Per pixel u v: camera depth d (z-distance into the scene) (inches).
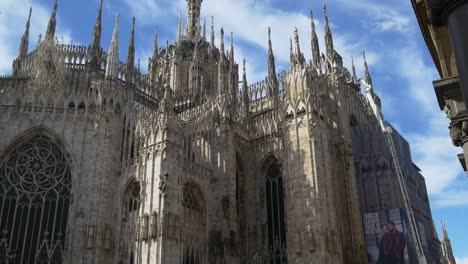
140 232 1557.6
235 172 1975.9
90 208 1702.8
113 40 2063.2
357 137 2250.2
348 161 2117.4
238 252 1831.9
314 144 1822.1
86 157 1807.3
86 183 1760.6
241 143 2142.0
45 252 1642.5
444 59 568.4
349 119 2331.4
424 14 565.9
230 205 1870.1
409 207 2097.7
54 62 2154.3
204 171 1878.7
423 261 1999.3
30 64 2244.1
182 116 2277.3
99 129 1846.7
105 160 1788.9
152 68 3166.8
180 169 1681.8
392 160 2169.0
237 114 2218.3
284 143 1957.4
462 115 517.7
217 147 1991.9
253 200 2060.8
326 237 1683.1
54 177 1772.9
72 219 1690.5
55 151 1822.1
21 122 1811.0
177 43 3307.1
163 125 1678.2
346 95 2402.8
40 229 1673.2
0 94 1833.2
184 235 1665.8
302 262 1683.1
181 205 1622.8
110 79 1973.4
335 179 2021.4
